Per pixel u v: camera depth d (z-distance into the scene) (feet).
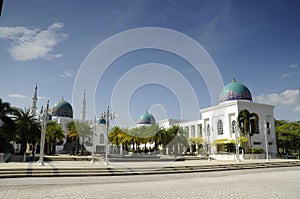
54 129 161.58
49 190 39.37
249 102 191.93
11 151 141.08
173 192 37.96
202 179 56.95
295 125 201.87
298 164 110.01
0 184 46.16
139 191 38.78
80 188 41.68
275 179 56.59
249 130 161.79
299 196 35.04
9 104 110.22
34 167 70.85
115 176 62.90
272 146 195.31
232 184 47.80
